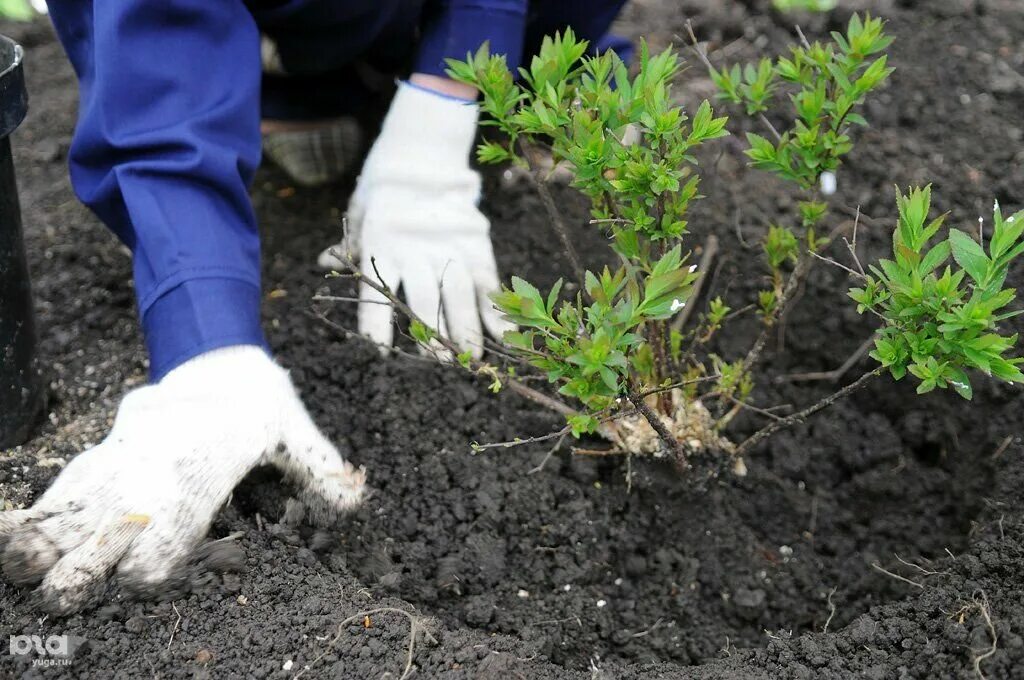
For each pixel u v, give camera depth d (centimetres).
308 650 150
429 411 171
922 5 219
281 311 181
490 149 155
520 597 161
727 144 199
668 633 162
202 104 157
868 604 165
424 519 164
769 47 215
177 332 152
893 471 174
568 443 170
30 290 165
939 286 140
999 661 148
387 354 175
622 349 143
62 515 149
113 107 154
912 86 206
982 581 156
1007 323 175
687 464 163
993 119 200
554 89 150
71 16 163
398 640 151
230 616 151
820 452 176
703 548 168
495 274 175
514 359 159
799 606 166
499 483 166
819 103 154
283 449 154
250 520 158
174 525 149
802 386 180
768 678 152
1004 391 172
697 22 219
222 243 154
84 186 158
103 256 188
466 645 152
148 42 155
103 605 149
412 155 173
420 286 172
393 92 205
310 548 157
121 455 150
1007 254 140
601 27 189
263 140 196
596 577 164
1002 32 213
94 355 177
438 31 173
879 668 151
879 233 187
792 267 185
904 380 179
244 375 152
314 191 197
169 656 148
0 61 158
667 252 146
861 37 153
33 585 150
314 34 180
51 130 209
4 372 162
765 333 163
